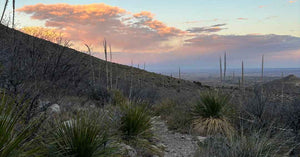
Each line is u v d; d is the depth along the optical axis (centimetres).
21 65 505
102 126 452
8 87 416
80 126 373
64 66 782
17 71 474
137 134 539
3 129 247
